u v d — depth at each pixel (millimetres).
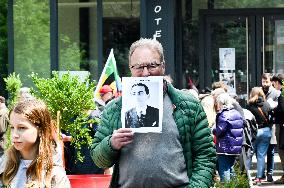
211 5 18281
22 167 4723
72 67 15805
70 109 9297
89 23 15844
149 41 5203
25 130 4668
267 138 15180
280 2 18391
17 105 4715
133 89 5102
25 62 15789
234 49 18484
